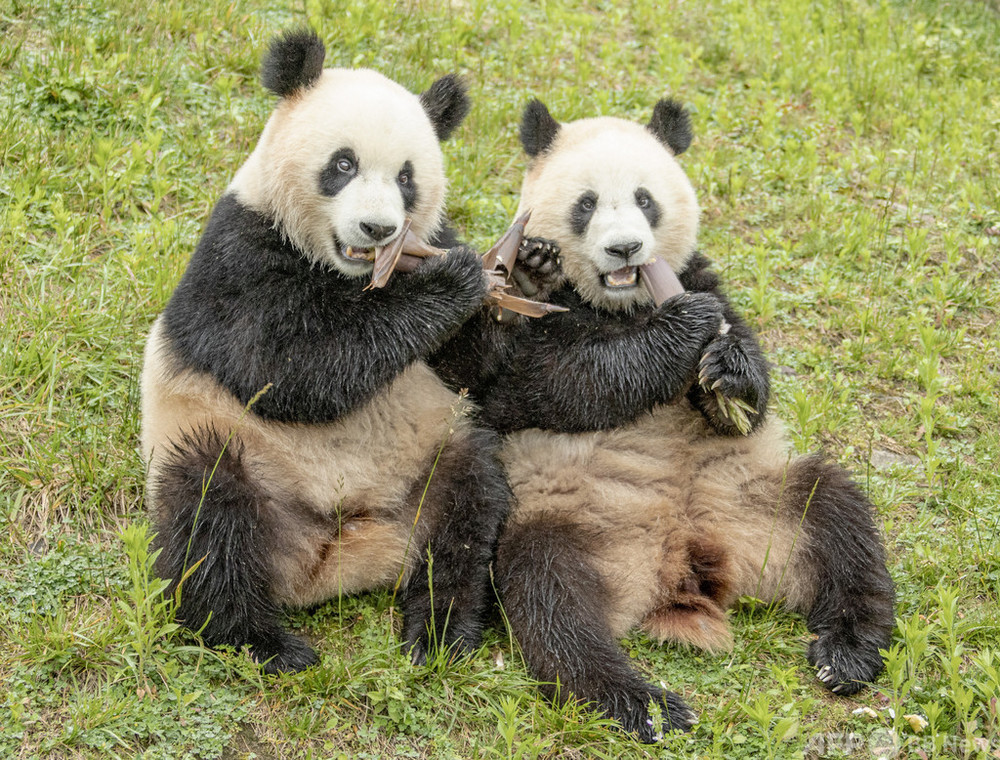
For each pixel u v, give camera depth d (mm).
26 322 9391
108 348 9430
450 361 8484
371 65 13664
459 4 16219
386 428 7988
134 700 6727
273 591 7527
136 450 8641
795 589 8039
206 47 13141
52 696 6738
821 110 14703
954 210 13047
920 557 8438
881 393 10531
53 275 9953
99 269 10172
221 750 6551
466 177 12312
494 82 14422
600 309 8977
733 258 11875
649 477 8266
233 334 7598
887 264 12148
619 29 16734
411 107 8016
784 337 11109
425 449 8023
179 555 7137
